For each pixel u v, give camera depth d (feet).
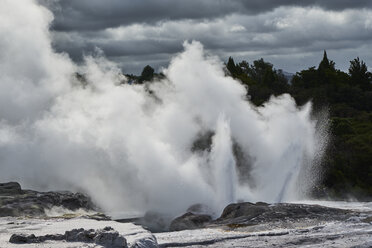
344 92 303.07
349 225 58.39
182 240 49.70
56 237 38.52
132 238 39.52
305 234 54.03
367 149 200.75
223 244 49.06
